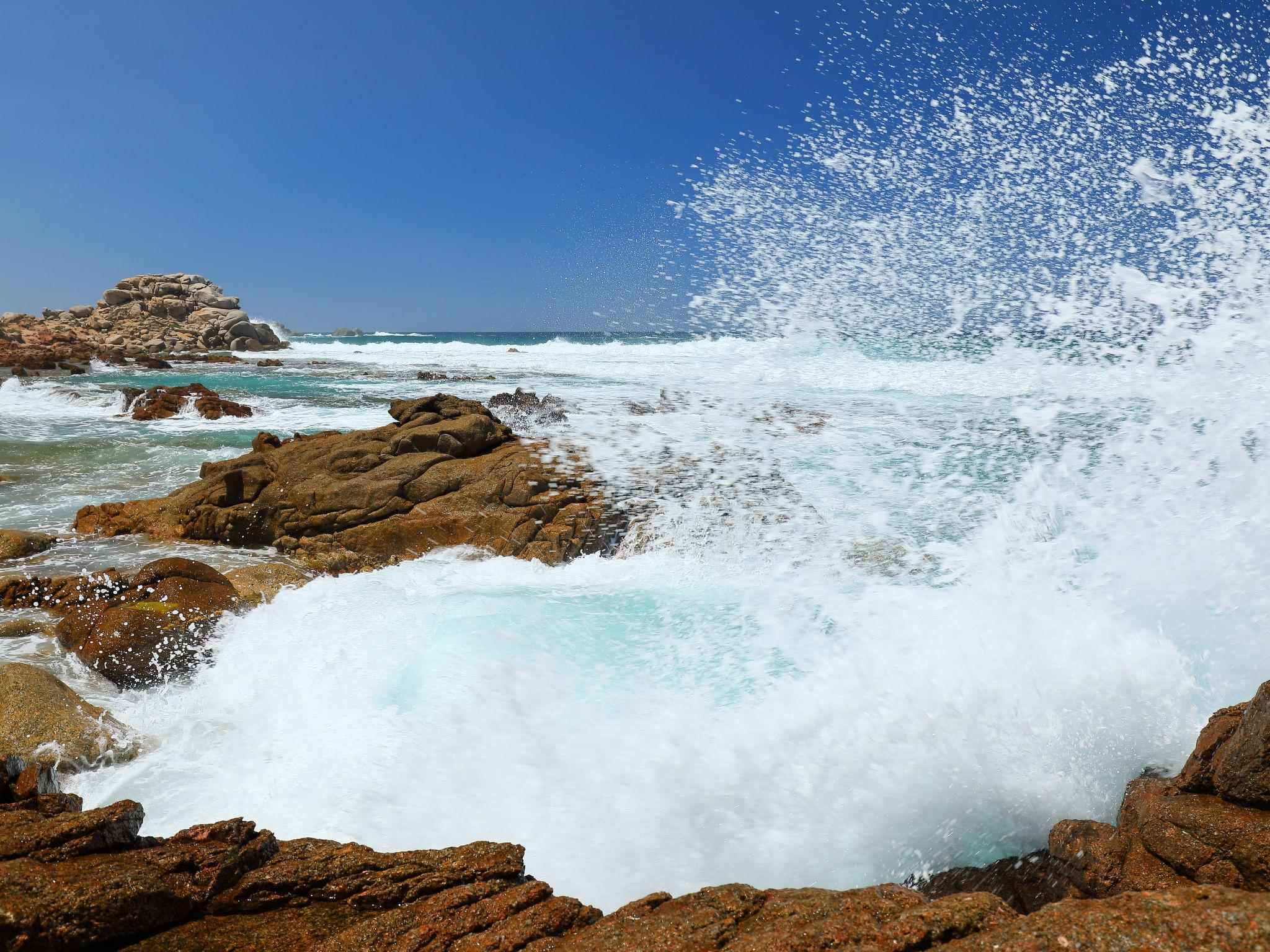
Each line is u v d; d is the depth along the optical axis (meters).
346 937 2.82
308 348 63.91
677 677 5.82
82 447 15.41
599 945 2.57
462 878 3.17
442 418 10.91
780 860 4.19
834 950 2.36
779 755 4.91
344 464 9.89
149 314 64.94
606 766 4.81
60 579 7.50
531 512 9.20
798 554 8.19
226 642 6.52
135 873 2.92
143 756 5.01
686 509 9.27
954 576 7.43
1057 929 2.07
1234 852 3.12
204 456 14.58
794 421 12.75
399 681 5.73
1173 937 1.97
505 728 5.12
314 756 4.91
